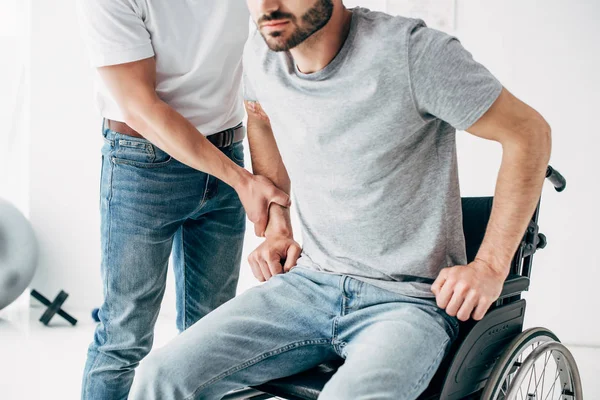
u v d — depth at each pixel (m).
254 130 1.69
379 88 1.27
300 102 1.35
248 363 1.36
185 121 1.62
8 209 3.73
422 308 1.32
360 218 1.35
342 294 1.37
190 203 1.76
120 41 1.57
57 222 4.25
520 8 3.44
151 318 1.80
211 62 1.70
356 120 1.30
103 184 1.76
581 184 3.44
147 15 1.59
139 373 1.31
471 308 1.28
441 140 1.35
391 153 1.31
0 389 2.71
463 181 3.55
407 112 1.28
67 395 2.66
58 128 4.21
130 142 1.69
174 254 1.92
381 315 1.33
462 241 1.38
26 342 3.48
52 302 4.03
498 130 1.27
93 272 4.25
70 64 4.16
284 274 1.48
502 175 1.32
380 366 1.20
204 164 1.63
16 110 4.31
